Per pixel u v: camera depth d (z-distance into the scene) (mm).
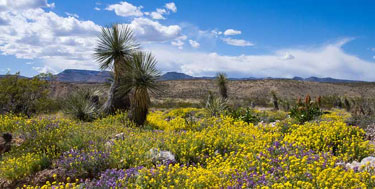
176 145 7539
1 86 15867
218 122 11359
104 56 14508
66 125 10094
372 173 5160
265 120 14898
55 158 7535
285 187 4629
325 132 7980
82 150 7379
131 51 14695
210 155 7277
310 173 5141
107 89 16531
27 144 8352
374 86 112250
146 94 12891
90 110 13898
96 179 6312
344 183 4668
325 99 42406
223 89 23312
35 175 6633
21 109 16531
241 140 8219
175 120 13000
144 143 7797
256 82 107250
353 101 34531
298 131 8750
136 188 5004
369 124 10461
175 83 97750
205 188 4922
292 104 30797
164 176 5387
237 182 5043
